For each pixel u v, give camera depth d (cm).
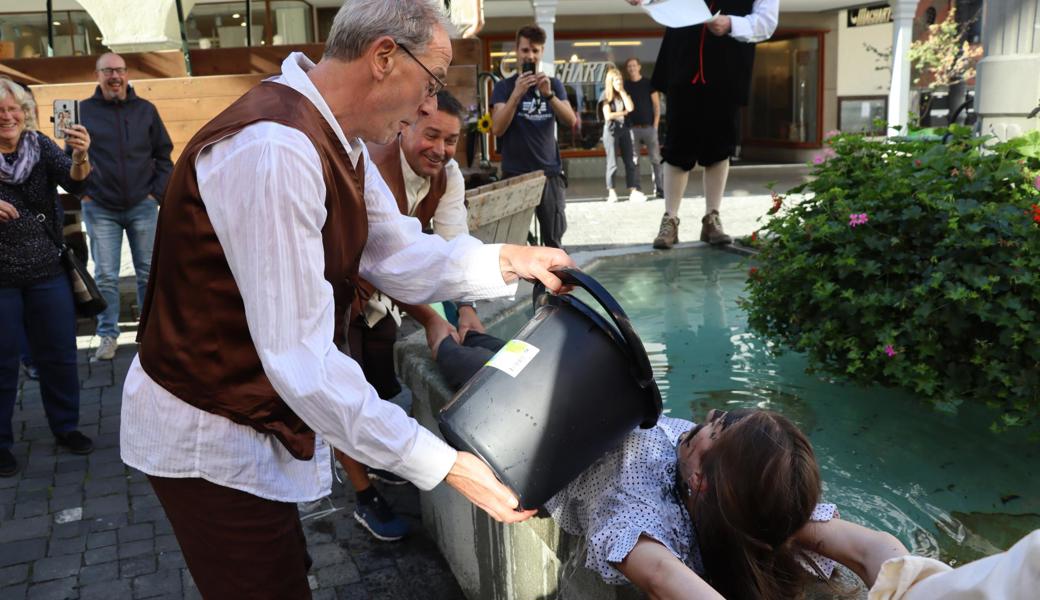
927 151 388
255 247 158
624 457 197
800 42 1823
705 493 182
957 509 273
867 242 354
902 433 328
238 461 179
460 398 187
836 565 203
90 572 327
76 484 401
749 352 425
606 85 1189
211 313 170
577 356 181
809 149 1822
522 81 618
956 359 344
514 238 552
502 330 460
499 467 178
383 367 339
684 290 556
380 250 215
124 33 774
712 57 634
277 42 1334
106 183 563
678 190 682
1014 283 325
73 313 431
